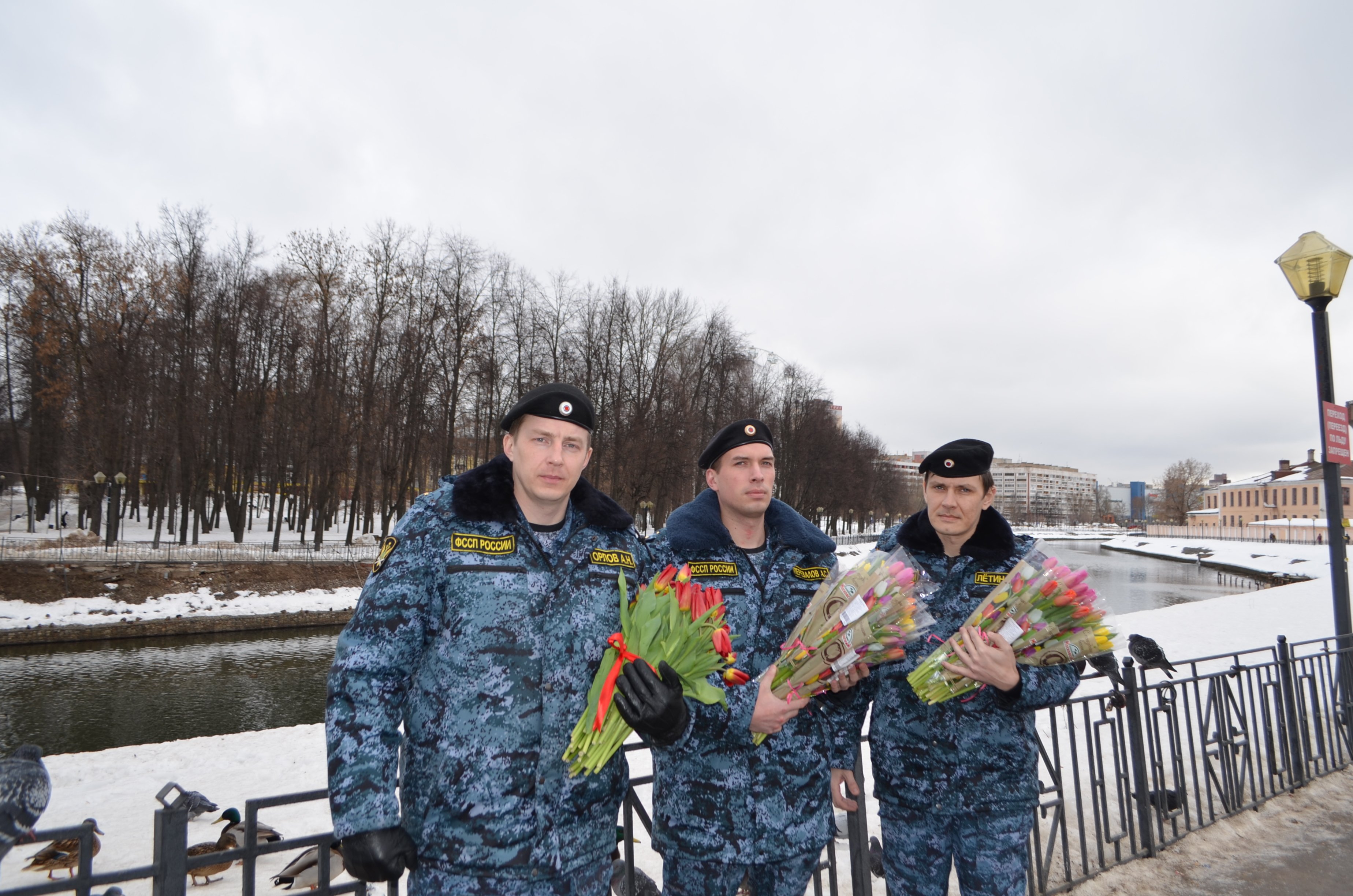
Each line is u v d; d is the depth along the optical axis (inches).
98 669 677.9
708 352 1550.2
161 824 71.5
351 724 63.7
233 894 186.1
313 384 1194.0
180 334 1136.8
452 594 70.7
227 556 1001.5
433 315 1223.5
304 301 1224.2
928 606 101.3
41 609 789.9
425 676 70.4
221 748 339.0
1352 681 219.5
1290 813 175.0
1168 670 167.3
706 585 88.4
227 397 1182.9
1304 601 671.8
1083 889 138.8
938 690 91.4
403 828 64.1
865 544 1724.9
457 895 66.2
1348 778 198.7
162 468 1099.3
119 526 1165.7
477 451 1262.3
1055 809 139.6
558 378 1298.0
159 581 872.3
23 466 1245.1
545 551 76.3
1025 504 6136.8
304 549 1127.0
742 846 81.5
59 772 305.6
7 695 592.4
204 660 718.5
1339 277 226.2
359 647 66.8
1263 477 3336.6
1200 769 221.5
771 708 79.7
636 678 69.6
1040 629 89.5
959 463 99.1
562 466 74.9
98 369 1074.1
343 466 1166.3
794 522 94.3
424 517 73.5
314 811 255.4
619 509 83.1
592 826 72.9
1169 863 149.3
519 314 1320.1
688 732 78.0
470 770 67.2
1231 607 653.3
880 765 100.3
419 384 1199.6
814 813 86.0
